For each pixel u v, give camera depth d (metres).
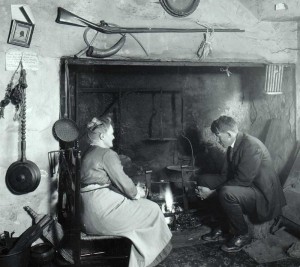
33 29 3.36
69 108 3.59
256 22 4.18
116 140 5.06
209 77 5.25
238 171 3.71
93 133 3.40
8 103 3.35
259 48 4.22
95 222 3.14
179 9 3.83
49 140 3.53
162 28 3.80
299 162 4.36
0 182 3.40
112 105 4.96
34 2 3.37
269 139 4.73
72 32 3.52
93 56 3.56
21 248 3.02
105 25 3.59
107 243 3.55
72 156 3.47
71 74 4.75
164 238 3.27
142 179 4.88
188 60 3.97
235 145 3.85
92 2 3.57
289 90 4.55
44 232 3.44
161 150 5.25
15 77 3.36
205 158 5.37
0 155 3.38
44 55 3.45
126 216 3.16
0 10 3.27
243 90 5.31
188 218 4.26
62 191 3.58
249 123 5.32
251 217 3.91
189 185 4.74
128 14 3.71
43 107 3.48
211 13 4.00
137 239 3.13
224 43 4.08
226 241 3.86
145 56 3.80
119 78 4.95
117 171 3.18
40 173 3.49
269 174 3.78
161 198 4.64
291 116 4.56
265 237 3.92
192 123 5.30
